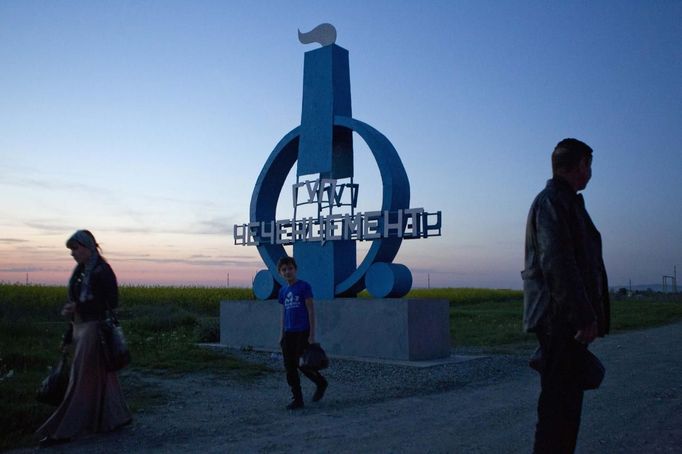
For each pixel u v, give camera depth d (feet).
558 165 11.09
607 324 11.16
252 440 17.58
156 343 44.39
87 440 17.90
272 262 44.93
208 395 26.04
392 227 37.78
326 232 41.14
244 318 46.29
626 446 15.71
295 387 22.89
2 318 59.67
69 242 18.33
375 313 37.65
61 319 77.30
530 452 15.46
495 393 25.52
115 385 18.80
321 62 43.57
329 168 42.19
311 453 15.92
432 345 37.58
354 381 29.91
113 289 18.45
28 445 17.52
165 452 16.35
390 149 40.22
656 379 27.89
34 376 28.50
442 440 16.94
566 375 10.39
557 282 10.15
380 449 16.07
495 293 170.30
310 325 23.06
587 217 11.07
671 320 77.97
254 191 47.09
